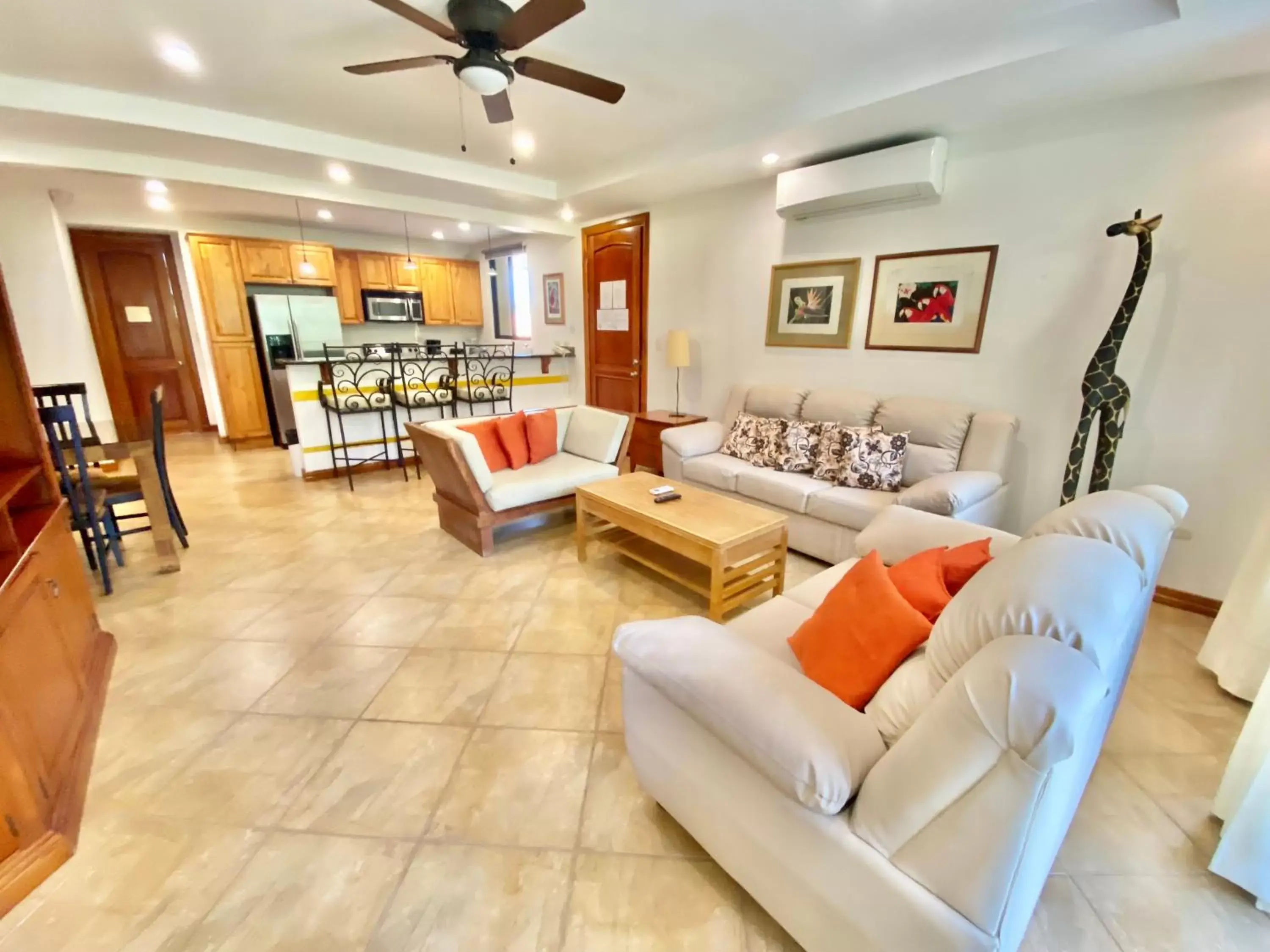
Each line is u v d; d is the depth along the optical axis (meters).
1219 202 2.38
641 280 5.17
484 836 1.47
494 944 1.21
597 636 2.43
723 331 4.57
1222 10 1.81
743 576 2.55
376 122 3.30
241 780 1.66
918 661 1.17
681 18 2.20
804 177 3.50
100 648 2.19
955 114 2.77
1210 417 2.51
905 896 0.90
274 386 5.98
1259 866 1.27
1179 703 1.99
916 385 3.47
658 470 4.77
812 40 2.36
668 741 1.31
